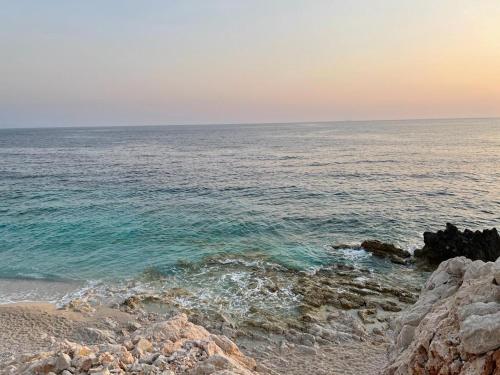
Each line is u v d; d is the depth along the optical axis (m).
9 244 25.02
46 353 9.76
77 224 29.05
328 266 20.86
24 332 14.38
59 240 25.72
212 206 34.53
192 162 68.88
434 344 6.23
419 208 32.75
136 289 18.59
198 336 11.22
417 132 157.38
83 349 9.42
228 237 26.12
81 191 41.91
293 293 17.59
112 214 31.86
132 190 42.41
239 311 16.16
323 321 15.31
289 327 14.88
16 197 38.69
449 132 152.50
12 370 8.91
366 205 34.00
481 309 5.87
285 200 36.62
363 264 21.17
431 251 21.45
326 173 52.41
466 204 33.81
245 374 8.57
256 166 61.44
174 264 21.39
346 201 35.72
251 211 32.56
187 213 32.06
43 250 23.98
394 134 146.75
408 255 22.03
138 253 23.28
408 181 44.91
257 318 15.52
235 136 162.88
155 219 30.33
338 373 11.98
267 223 29.03
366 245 23.19
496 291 6.27
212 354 9.55
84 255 23.12
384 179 46.59
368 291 17.61
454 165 56.78
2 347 13.20
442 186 41.50
